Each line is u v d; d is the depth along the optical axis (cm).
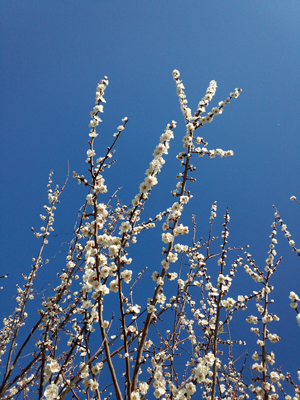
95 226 336
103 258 345
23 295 552
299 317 411
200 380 345
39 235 643
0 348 531
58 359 371
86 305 381
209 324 478
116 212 484
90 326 387
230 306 461
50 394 309
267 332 457
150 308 324
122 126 400
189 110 447
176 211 368
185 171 415
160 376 348
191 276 509
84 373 346
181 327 546
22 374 395
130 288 456
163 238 364
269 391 404
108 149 388
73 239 535
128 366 287
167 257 347
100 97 422
